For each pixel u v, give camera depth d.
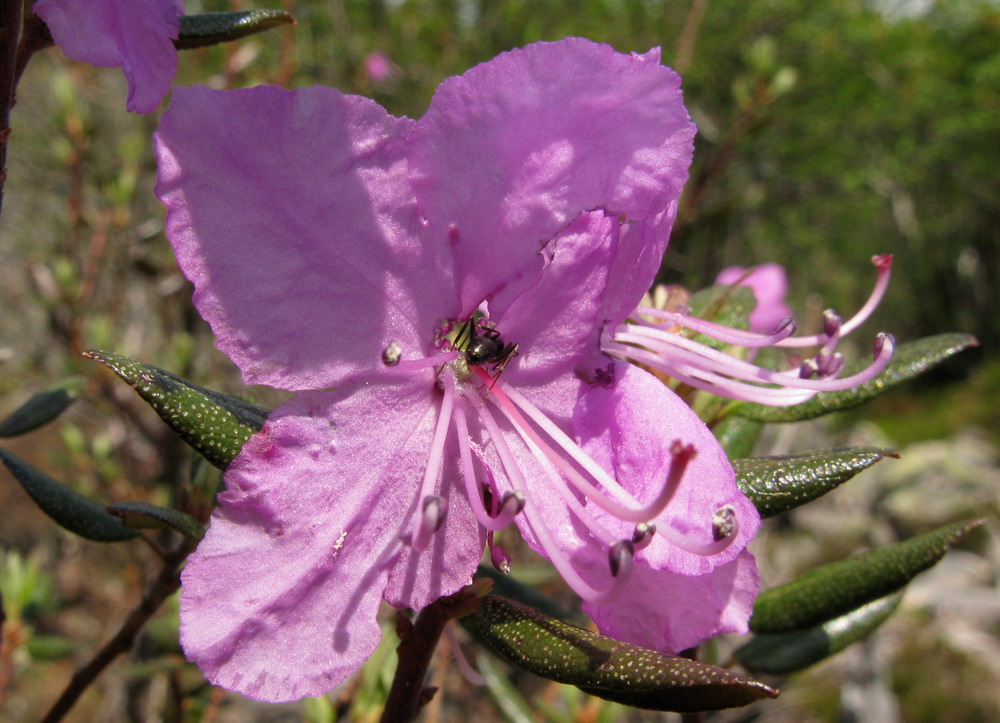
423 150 0.05
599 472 0.05
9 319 0.22
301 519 0.05
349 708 0.09
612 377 0.05
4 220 0.23
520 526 0.05
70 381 0.09
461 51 0.37
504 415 0.05
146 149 0.19
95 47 0.05
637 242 0.05
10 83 0.05
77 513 0.07
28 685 0.24
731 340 0.06
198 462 0.08
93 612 0.21
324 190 0.05
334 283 0.05
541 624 0.05
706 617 0.05
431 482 0.05
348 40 0.27
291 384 0.05
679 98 0.05
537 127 0.05
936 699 0.36
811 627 0.07
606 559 0.05
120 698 0.19
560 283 0.05
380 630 0.05
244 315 0.05
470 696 0.16
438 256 0.05
